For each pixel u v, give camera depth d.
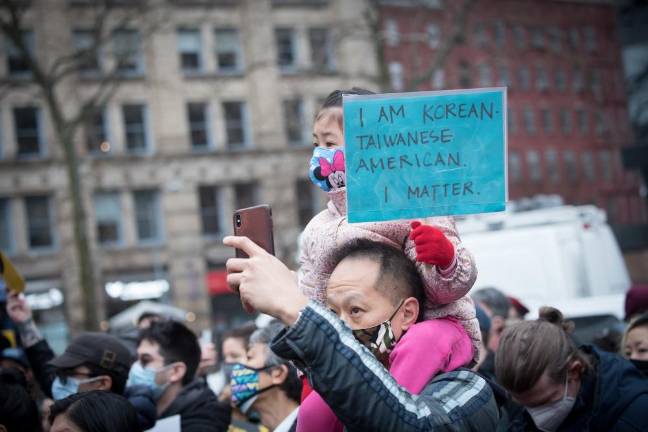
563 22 34.28
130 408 2.87
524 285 9.95
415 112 1.90
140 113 31.89
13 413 3.07
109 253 31.16
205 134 32.78
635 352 3.66
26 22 29.36
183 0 31.86
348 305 2.01
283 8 32.50
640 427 2.90
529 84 37.09
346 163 1.87
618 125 35.78
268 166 32.66
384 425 1.70
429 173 1.90
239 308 32.94
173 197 31.94
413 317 2.04
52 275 30.44
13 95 29.56
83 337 3.81
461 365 2.02
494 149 1.92
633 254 26.70
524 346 2.87
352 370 1.70
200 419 4.09
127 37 30.19
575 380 2.93
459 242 2.02
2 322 4.35
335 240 2.15
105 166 31.11
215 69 32.66
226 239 1.87
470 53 30.95
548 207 12.86
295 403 4.03
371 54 30.92
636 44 23.09
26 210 30.48
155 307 20.67
